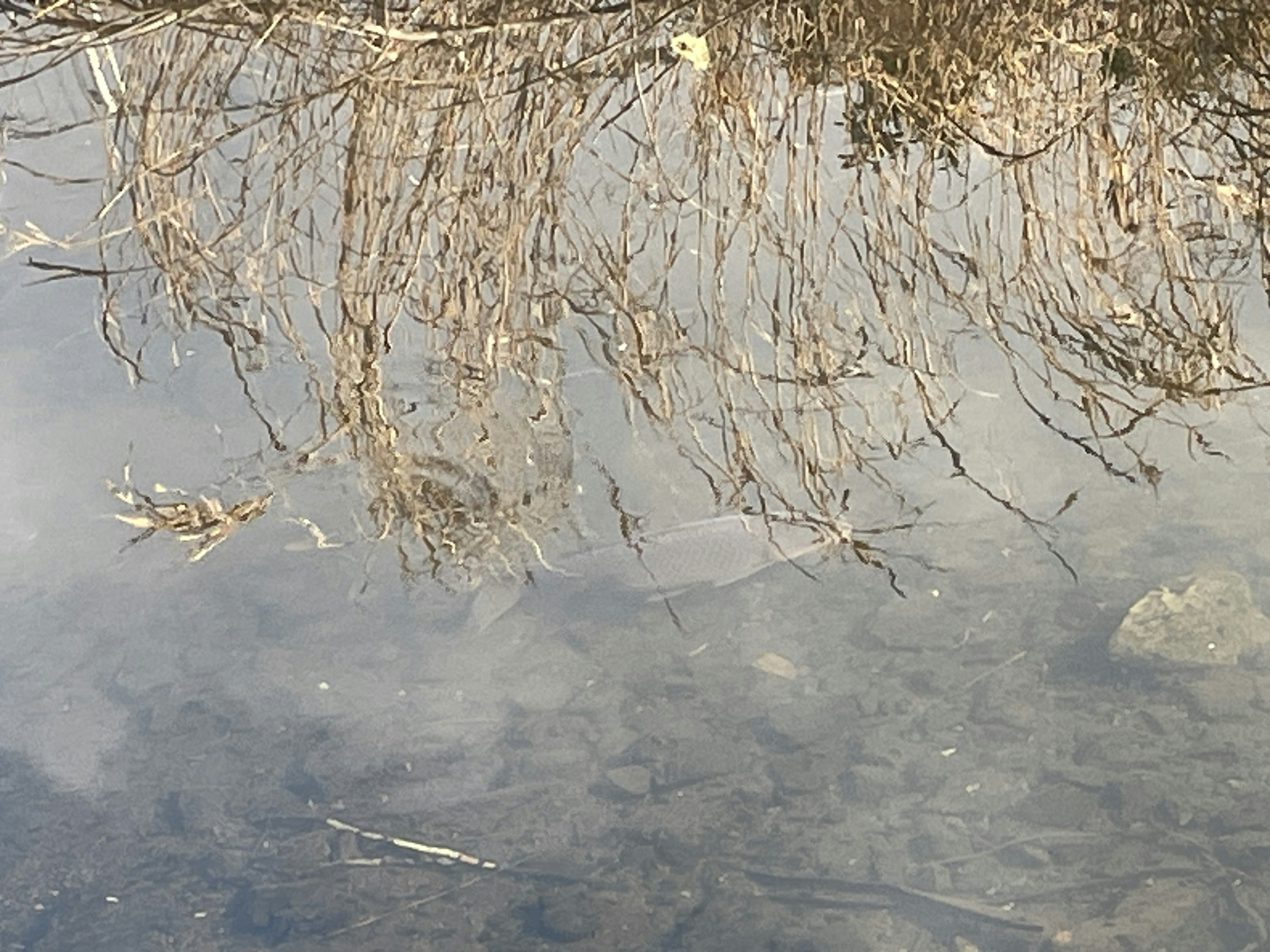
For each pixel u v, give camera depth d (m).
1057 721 4.77
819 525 4.65
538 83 3.54
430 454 4.41
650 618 5.35
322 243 3.99
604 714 4.96
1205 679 4.84
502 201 3.79
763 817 4.54
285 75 3.72
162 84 3.61
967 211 4.25
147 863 4.48
